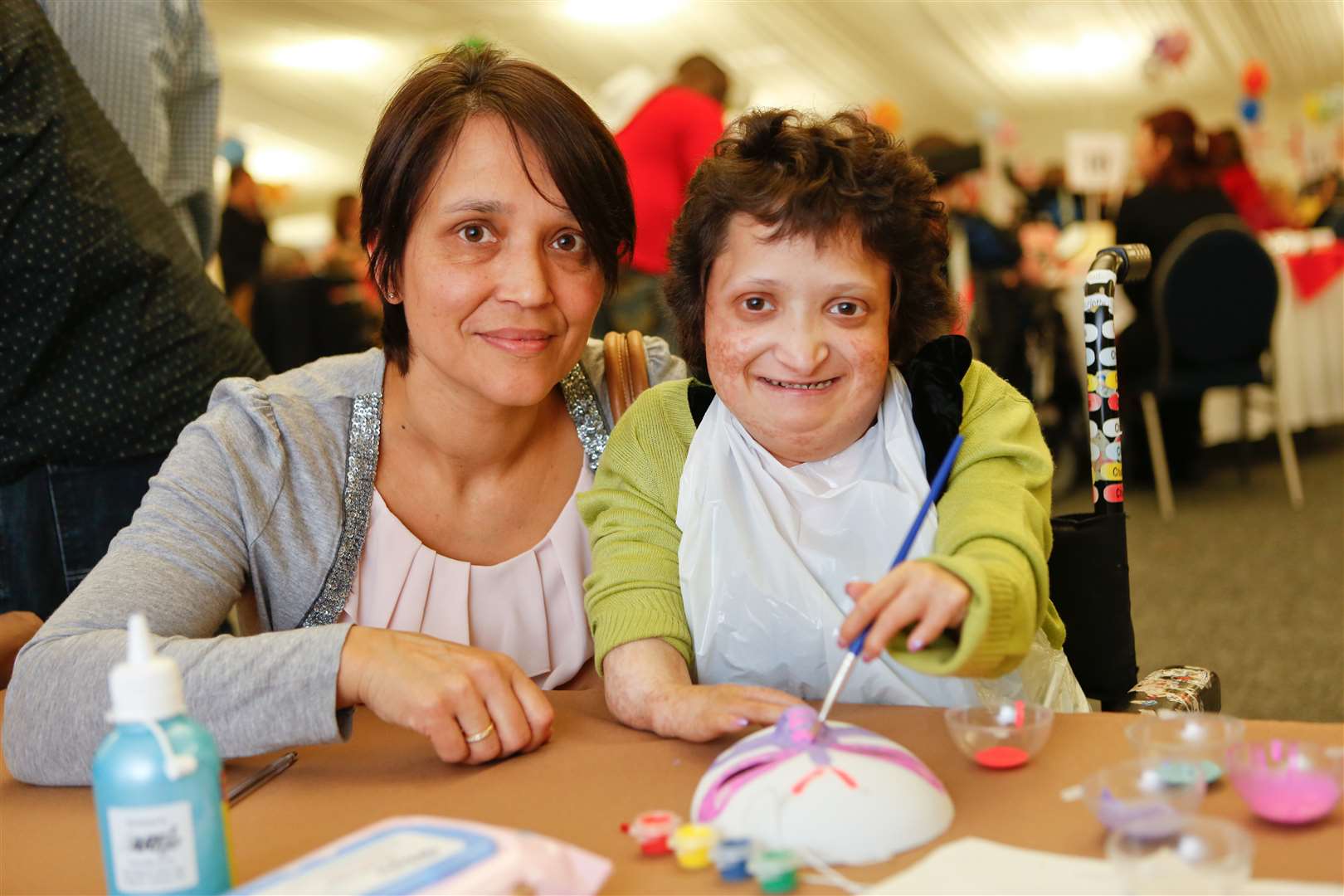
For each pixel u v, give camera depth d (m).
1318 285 4.65
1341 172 8.64
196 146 1.88
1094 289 1.08
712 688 0.83
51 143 1.36
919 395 0.92
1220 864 0.51
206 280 1.60
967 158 4.36
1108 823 0.59
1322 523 3.77
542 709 0.81
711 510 0.92
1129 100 13.27
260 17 7.58
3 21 1.34
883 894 0.55
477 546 1.14
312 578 1.05
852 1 8.84
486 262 0.99
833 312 0.86
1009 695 0.93
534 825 0.68
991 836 0.62
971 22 9.66
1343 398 4.80
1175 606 2.99
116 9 1.66
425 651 0.82
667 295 0.99
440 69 1.01
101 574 0.93
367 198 1.03
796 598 0.90
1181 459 4.66
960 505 0.86
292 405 1.09
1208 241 3.85
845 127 0.91
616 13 8.57
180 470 1.01
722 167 0.88
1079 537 1.04
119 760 0.53
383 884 0.50
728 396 0.89
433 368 1.06
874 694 0.91
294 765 0.82
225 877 0.55
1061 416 4.54
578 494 1.07
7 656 1.15
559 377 1.05
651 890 0.59
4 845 0.71
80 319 1.41
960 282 4.27
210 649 0.81
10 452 1.41
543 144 0.98
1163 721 0.71
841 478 0.92
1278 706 2.23
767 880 0.57
